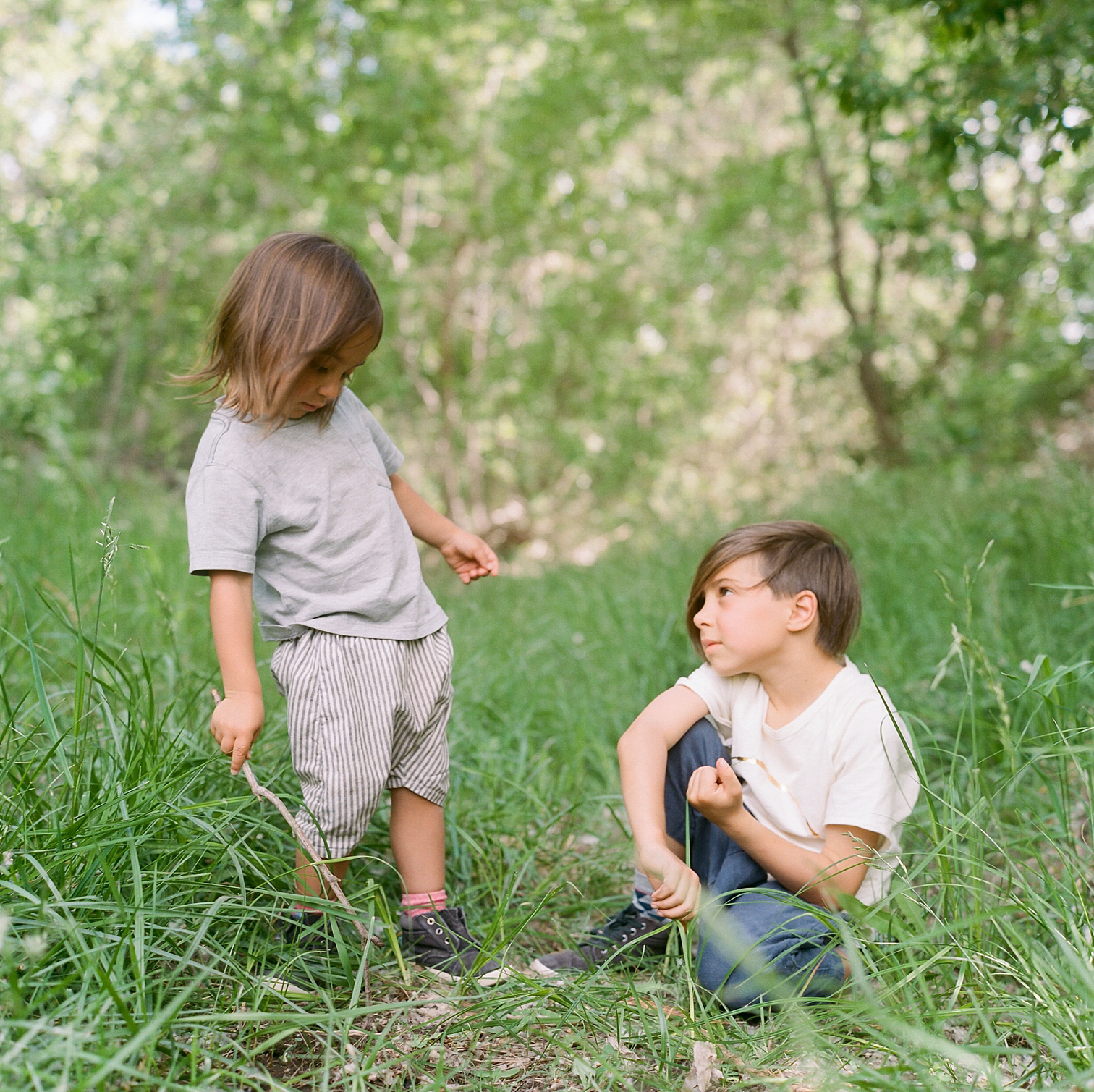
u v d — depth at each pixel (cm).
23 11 1180
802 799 198
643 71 1287
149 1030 129
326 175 1303
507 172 1501
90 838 168
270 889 180
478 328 1670
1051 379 967
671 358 1673
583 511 1716
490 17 1338
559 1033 169
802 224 1264
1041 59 466
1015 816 247
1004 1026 163
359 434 211
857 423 1288
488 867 236
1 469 623
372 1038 167
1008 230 945
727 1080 156
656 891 179
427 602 213
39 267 970
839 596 199
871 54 584
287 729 229
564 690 377
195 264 1195
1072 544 369
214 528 189
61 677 286
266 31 1182
